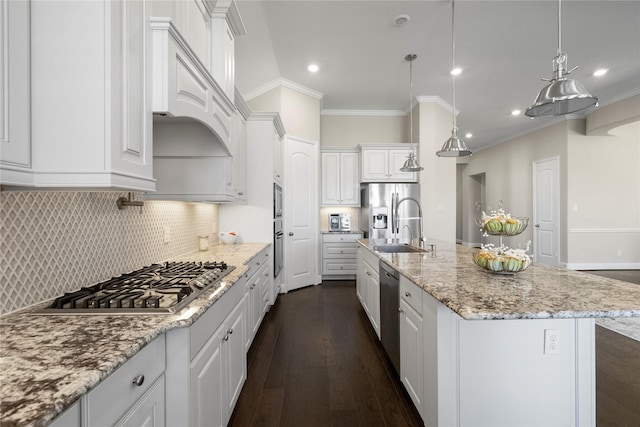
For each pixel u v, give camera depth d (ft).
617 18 10.19
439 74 14.35
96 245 4.85
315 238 16.37
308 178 16.05
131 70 3.58
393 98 17.28
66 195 4.24
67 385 2.16
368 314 10.28
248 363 7.86
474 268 6.32
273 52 12.56
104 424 2.48
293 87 15.25
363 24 10.73
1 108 2.67
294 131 15.31
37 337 2.97
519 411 4.64
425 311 5.12
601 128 17.87
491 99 17.30
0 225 3.37
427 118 17.15
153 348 3.29
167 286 4.54
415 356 5.67
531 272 5.88
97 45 3.15
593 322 4.68
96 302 3.75
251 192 12.04
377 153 17.58
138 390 2.99
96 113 3.14
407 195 17.02
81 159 3.13
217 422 4.66
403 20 10.47
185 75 4.57
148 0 3.98
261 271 10.02
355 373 7.36
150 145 4.02
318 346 8.82
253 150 12.07
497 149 26.16
